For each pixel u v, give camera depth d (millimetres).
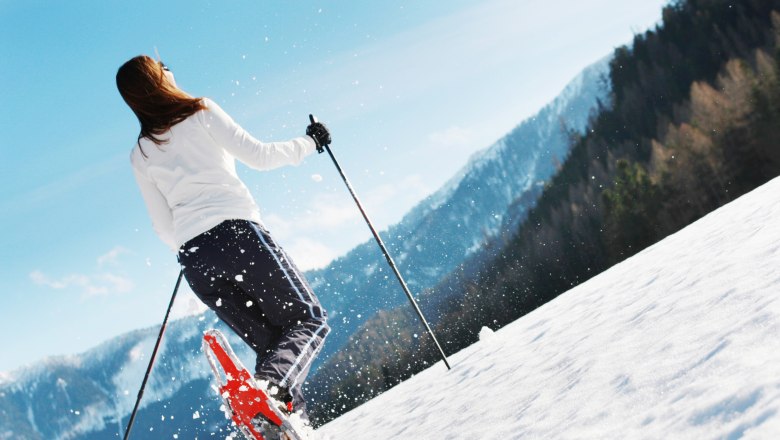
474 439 1503
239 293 2041
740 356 1062
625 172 46375
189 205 1987
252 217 2021
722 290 1595
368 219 3066
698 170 42531
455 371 3094
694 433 864
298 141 2307
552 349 2189
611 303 2494
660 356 1305
